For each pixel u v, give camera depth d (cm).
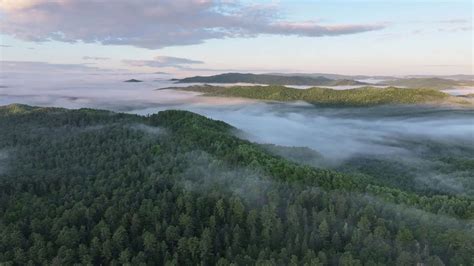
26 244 7925
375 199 9738
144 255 7525
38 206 9312
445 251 7612
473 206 9638
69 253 7512
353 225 8431
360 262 7012
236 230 8056
